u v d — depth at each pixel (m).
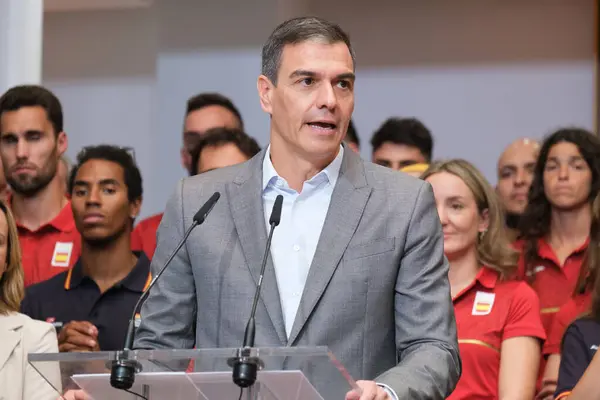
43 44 8.07
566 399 3.87
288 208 3.02
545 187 5.28
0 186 5.43
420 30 7.95
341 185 3.01
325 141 2.91
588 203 5.20
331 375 2.36
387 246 2.93
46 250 5.43
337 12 8.07
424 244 2.95
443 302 2.93
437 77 7.91
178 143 7.79
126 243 5.07
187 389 2.51
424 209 3.00
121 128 7.91
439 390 2.74
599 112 7.70
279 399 2.50
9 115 5.38
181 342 3.00
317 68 2.90
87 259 5.02
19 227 5.50
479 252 4.70
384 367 2.91
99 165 5.07
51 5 8.04
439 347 2.85
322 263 2.89
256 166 3.10
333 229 2.94
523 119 7.79
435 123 7.88
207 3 7.84
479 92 7.85
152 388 2.53
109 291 4.93
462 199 4.67
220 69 7.75
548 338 4.67
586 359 4.14
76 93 8.00
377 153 6.17
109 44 7.99
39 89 5.46
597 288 4.24
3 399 3.88
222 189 3.08
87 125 7.95
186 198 3.07
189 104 6.23
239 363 2.30
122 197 5.05
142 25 7.94
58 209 5.53
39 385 3.98
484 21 7.88
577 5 7.79
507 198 6.19
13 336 4.00
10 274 4.20
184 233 3.01
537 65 7.80
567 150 5.24
